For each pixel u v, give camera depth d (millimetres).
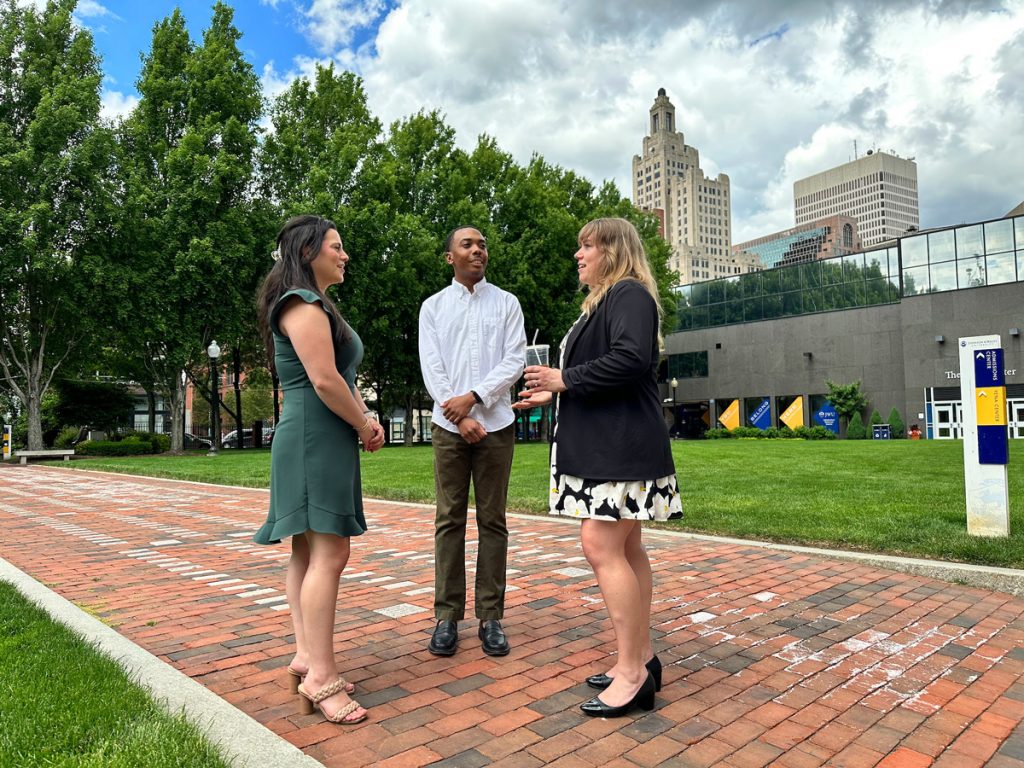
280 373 2420
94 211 21656
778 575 4488
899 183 180500
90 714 2184
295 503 2295
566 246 28656
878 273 37156
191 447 36469
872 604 3824
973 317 33031
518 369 3217
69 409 32875
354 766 2035
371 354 27703
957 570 4301
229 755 1982
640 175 159750
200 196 21953
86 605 3871
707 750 2152
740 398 42156
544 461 14438
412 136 29219
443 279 27547
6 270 21078
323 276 2510
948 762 2086
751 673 2807
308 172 25250
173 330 22359
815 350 39156
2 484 12836
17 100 23266
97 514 8125
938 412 33844
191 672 2814
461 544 3146
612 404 2410
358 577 4582
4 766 1864
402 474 11945
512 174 29141
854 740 2227
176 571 4816
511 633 3357
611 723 2342
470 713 2426
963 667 2879
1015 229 32219
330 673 2383
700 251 140000
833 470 11422
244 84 24672
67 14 24266
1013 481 9180
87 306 21969
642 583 2631
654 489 2420
